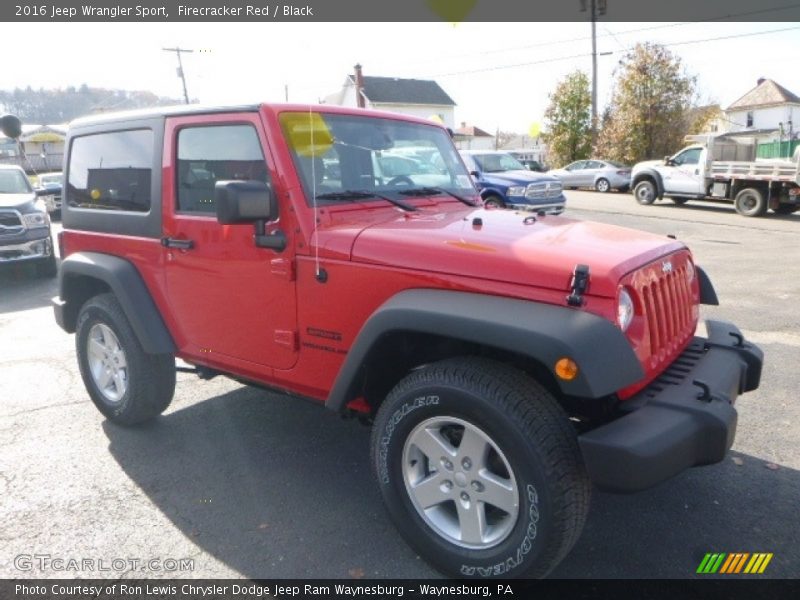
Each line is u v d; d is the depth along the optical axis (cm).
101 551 290
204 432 412
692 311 324
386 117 366
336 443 396
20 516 318
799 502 319
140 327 366
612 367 219
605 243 272
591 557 279
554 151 3350
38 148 3008
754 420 409
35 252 943
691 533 295
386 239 274
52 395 482
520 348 224
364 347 263
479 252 254
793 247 1146
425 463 272
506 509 244
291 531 303
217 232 324
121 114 380
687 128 3006
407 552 286
